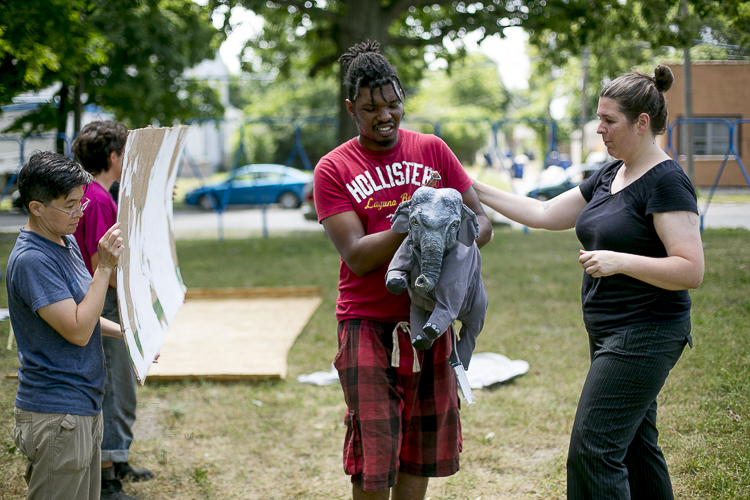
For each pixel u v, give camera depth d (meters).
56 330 2.33
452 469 2.66
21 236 2.37
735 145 14.04
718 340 5.15
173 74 14.84
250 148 36.50
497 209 2.94
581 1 11.28
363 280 2.58
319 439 4.05
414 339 2.36
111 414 3.35
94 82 13.12
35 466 2.39
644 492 2.62
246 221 17.50
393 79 2.47
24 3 6.35
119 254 2.37
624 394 2.31
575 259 9.86
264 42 15.91
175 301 3.60
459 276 2.30
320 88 37.78
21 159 11.46
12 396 4.61
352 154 2.59
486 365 5.08
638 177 2.39
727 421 3.79
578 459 2.34
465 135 40.22
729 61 13.95
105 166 3.29
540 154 32.41
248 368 5.13
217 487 3.50
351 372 2.54
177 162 3.81
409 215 2.28
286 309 7.13
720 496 3.05
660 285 2.23
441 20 14.22
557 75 29.88
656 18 10.70
